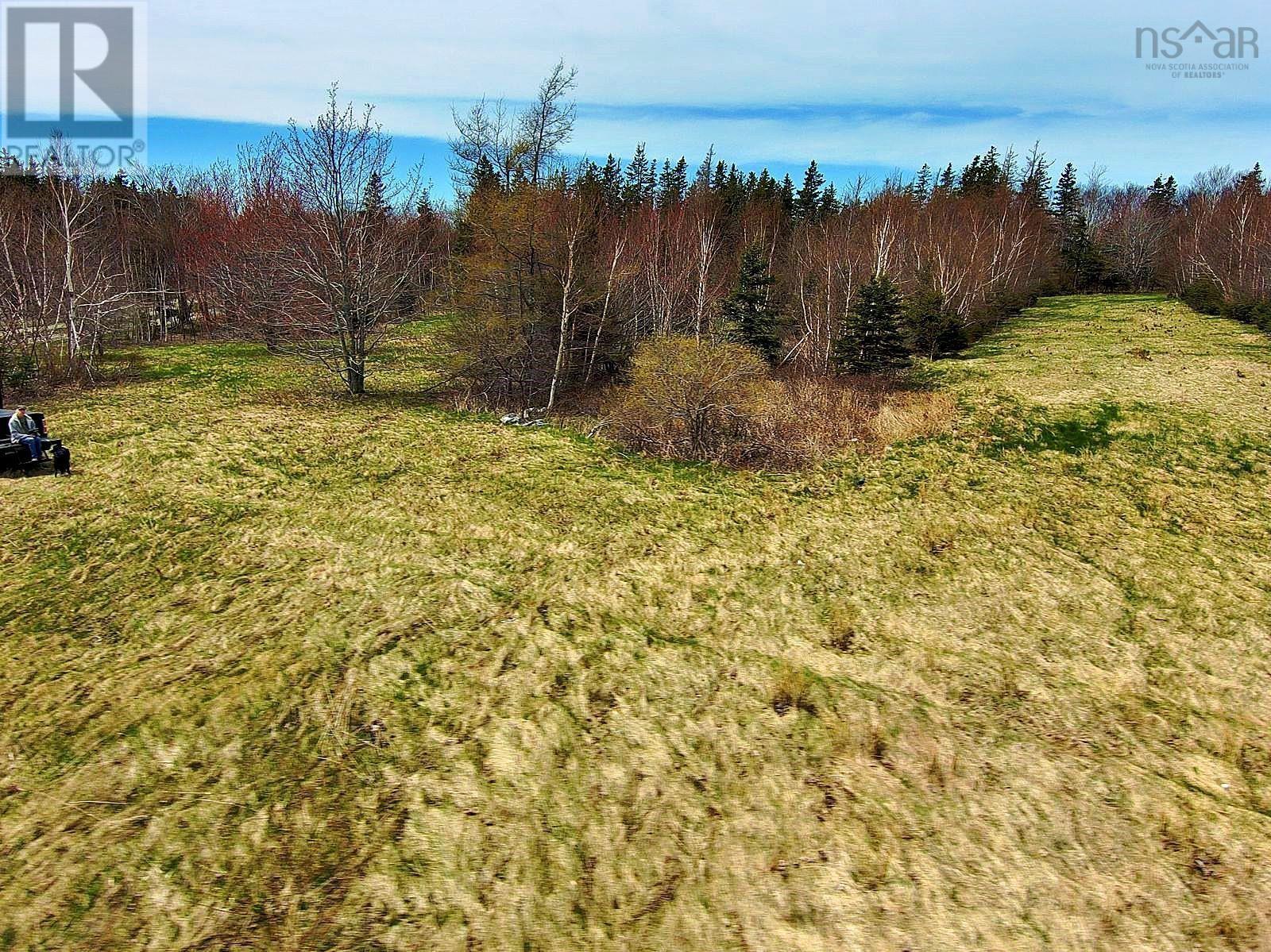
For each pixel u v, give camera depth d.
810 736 8.02
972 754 7.75
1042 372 24.89
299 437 18.41
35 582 10.45
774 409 19.70
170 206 42.66
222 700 8.00
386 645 9.36
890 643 10.02
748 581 11.73
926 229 41.22
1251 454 16.34
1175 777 7.52
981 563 12.22
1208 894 6.12
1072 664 9.52
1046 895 6.10
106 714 7.68
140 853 6.07
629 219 40.72
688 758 7.64
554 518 13.86
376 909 5.77
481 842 6.46
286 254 24.11
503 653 9.41
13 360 22.91
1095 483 15.47
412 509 13.96
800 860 6.40
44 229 28.47
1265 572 11.77
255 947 5.40
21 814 6.38
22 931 5.36
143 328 36.75
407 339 36.28
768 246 44.75
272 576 11.09
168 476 14.87
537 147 24.12
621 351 26.73
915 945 5.68
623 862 6.34
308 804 6.74
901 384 24.64
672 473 16.70
